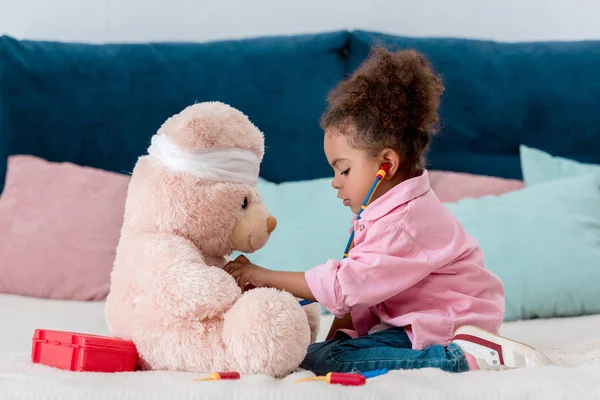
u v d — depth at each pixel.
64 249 1.90
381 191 1.24
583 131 2.29
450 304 1.18
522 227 1.81
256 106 2.26
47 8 2.48
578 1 2.51
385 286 1.13
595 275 1.75
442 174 2.10
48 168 2.05
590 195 1.92
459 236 1.22
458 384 0.86
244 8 2.50
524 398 0.81
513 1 2.51
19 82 2.24
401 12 2.51
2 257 1.91
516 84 2.29
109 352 0.97
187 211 1.05
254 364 0.94
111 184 2.01
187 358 0.96
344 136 1.24
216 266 1.11
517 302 1.71
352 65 2.29
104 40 2.48
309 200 1.93
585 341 1.34
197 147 1.05
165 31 2.49
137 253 1.03
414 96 1.25
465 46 2.32
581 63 2.31
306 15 2.51
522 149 2.18
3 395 0.82
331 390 0.82
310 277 1.13
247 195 1.10
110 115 2.25
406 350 1.07
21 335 1.41
